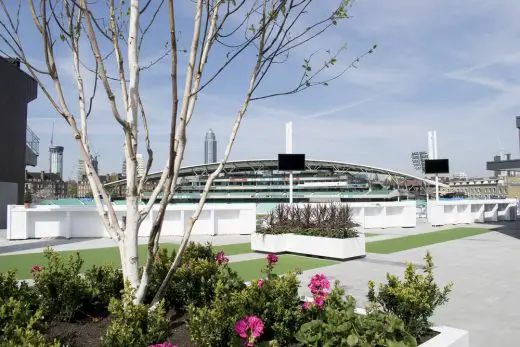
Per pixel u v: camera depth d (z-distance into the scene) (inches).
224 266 227.8
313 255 497.7
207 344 150.4
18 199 1038.4
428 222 1088.8
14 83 1023.6
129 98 168.4
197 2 146.9
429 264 202.5
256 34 150.2
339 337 147.0
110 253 526.9
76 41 171.3
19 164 1047.6
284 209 581.9
